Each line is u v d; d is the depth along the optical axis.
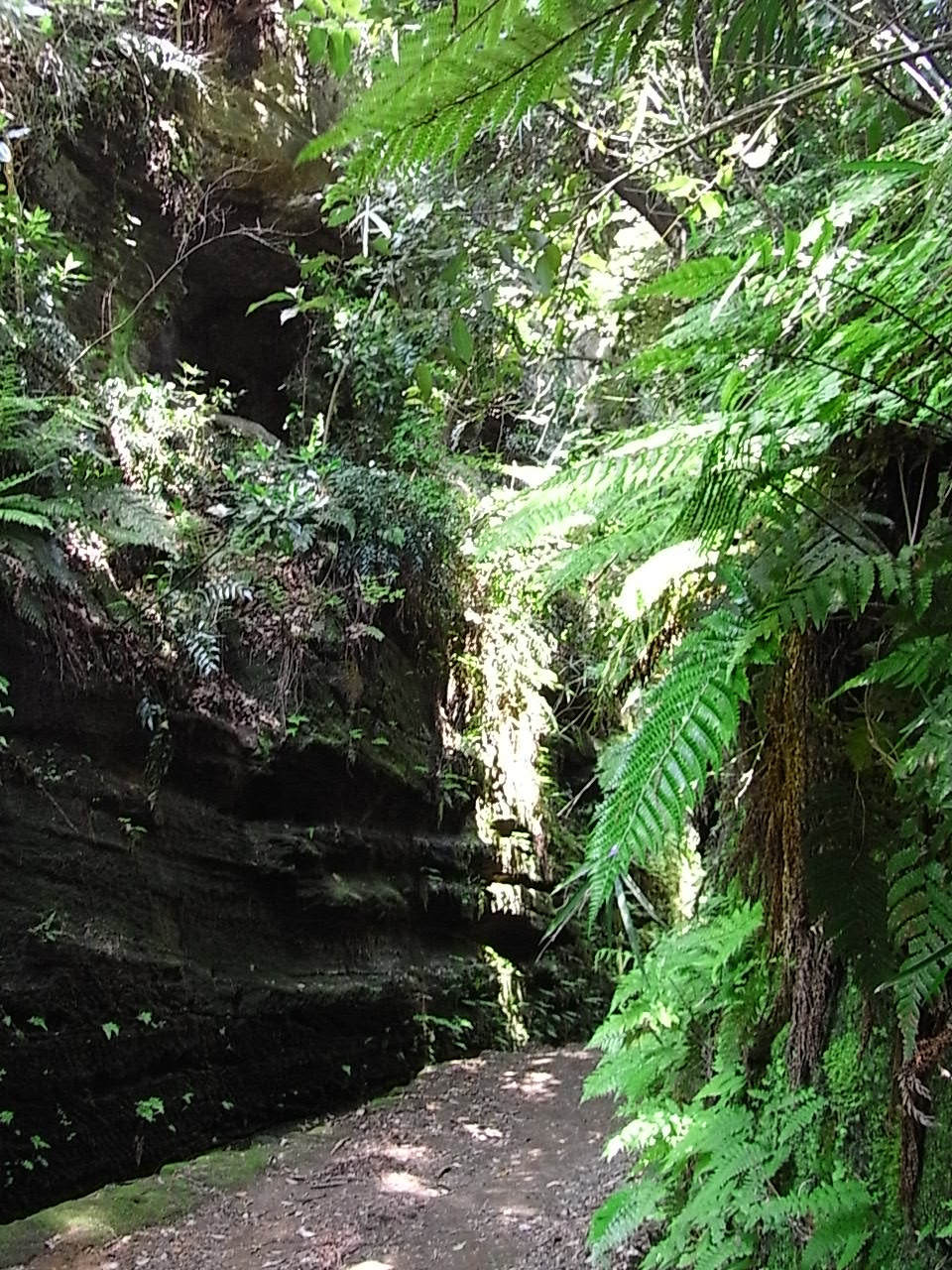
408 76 0.89
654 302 4.04
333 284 6.66
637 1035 2.75
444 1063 6.70
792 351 1.26
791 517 1.51
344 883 6.14
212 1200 4.32
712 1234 1.99
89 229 6.39
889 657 1.30
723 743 1.26
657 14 0.99
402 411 7.02
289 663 5.95
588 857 1.33
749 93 3.07
